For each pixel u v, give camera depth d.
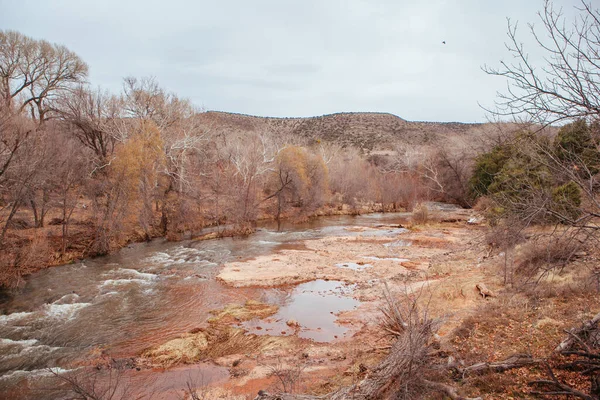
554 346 6.84
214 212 34.81
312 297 14.70
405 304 11.58
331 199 47.78
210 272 18.42
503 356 6.85
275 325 11.97
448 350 7.54
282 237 28.98
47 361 9.78
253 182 34.91
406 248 23.80
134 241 26.47
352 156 64.56
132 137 27.06
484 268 15.34
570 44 4.09
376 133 110.50
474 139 41.97
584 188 4.36
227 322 12.24
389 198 47.59
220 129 58.66
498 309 9.29
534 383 5.73
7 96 27.70
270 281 16.70
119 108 30.95
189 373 9.02
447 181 48.03
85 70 35.88
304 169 41.66
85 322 12.35
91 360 9.80
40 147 18.92
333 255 22.03
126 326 12.03
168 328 11.88
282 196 40.00
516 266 13.02
